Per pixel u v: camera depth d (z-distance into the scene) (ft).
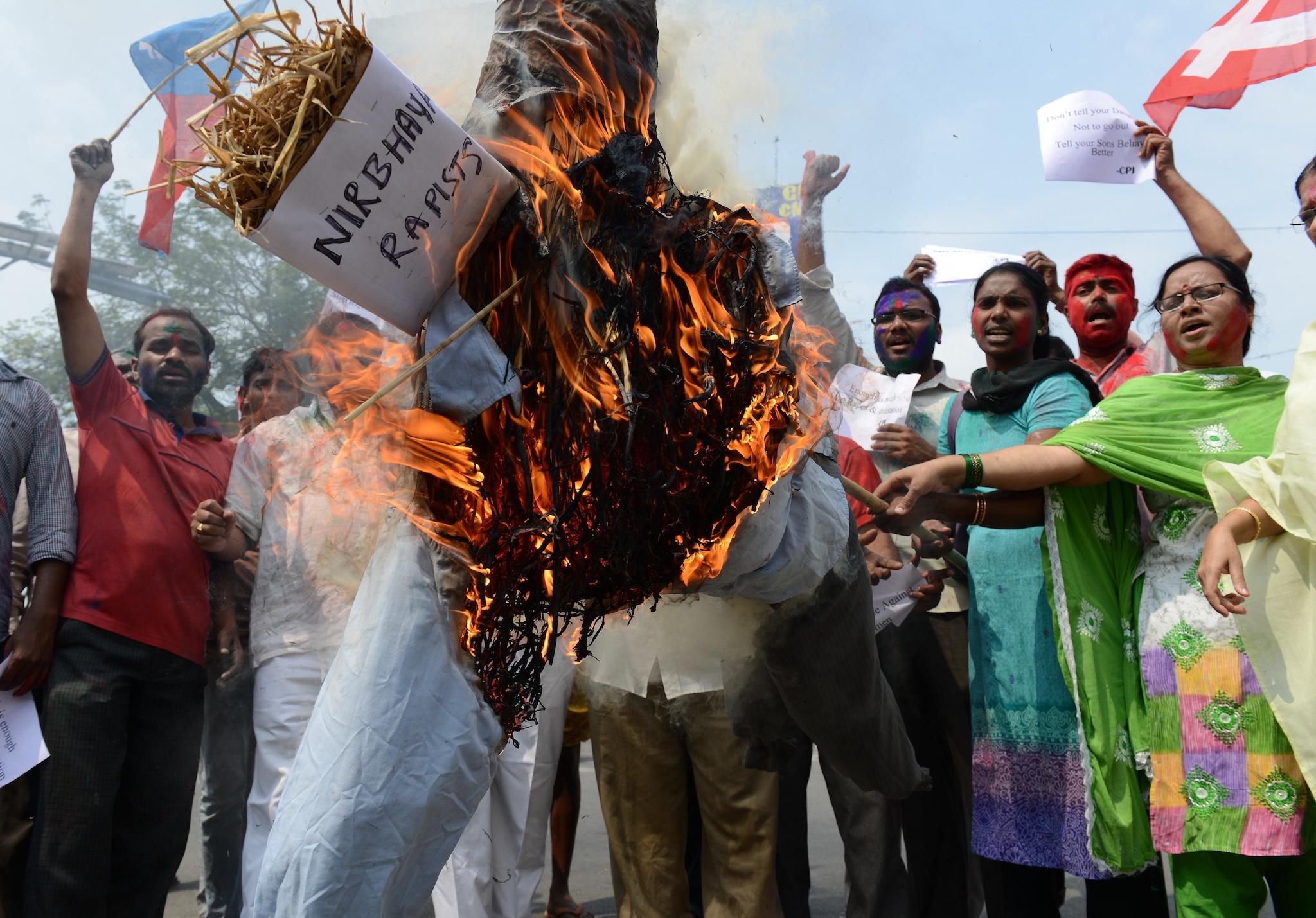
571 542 5.32
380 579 5.28
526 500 5.24
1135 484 8.88
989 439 10.37
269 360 9.34
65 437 9.70
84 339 9.18
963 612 10.82
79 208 9.08
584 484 5.15
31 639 8.70
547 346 5.17
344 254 4.73
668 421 5.26
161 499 9.24
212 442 9.64
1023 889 9.37
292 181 4.53
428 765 5.08
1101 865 8.61
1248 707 7.78
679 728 9.30
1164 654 8.21
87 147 9.02
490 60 5.45
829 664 6.83
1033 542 9.48
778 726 7.93
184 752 9.32
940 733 10.68
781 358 5.79
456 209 4.91
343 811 4.92
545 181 5.14
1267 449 8.32
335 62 4.48
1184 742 8.01
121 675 8.90
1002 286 10.86
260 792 9.18
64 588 8.96
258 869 9.08
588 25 5.34
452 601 5.29
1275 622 7.74
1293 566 7.77
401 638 5.11
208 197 4.59
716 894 9.36
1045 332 11.45
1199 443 8.46
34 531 9.03
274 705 9.15
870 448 10.44
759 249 5.65
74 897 8.57
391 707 5.03
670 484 5.25
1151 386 8.84
